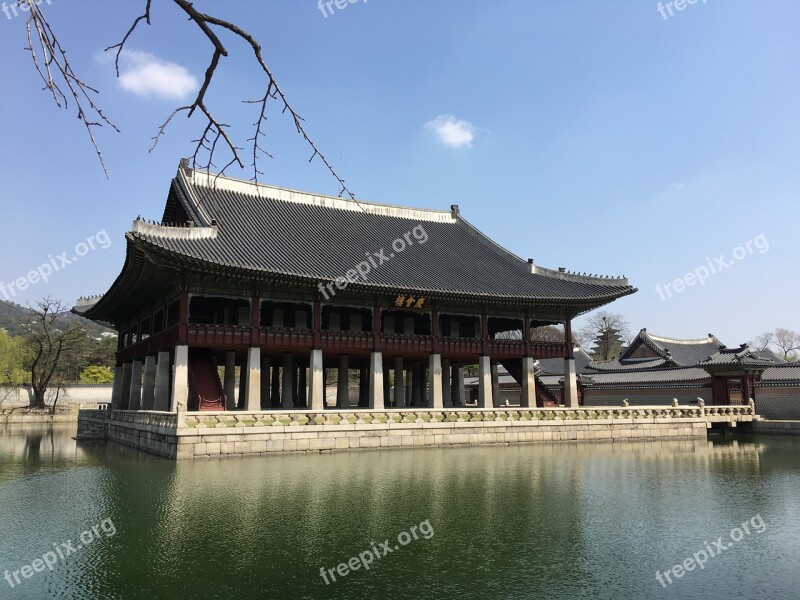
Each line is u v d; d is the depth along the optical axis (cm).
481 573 1442
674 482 2655
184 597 1266
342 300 4384
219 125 735
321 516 1930
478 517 1955
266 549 1584
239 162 766
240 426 3328
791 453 3884
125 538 1673
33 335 8844
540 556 1573
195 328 3822
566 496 2305
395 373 5288
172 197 4903
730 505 2189
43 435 5819
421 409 3956
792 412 5612
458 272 5103
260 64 702
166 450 3328
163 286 4269
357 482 2528
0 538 1678
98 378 10544
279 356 5097
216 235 4147
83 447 4288
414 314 5331
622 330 13788
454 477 2683
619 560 1557
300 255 4359
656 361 7862
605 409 4581
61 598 1255
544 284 5306
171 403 3844
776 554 1623
